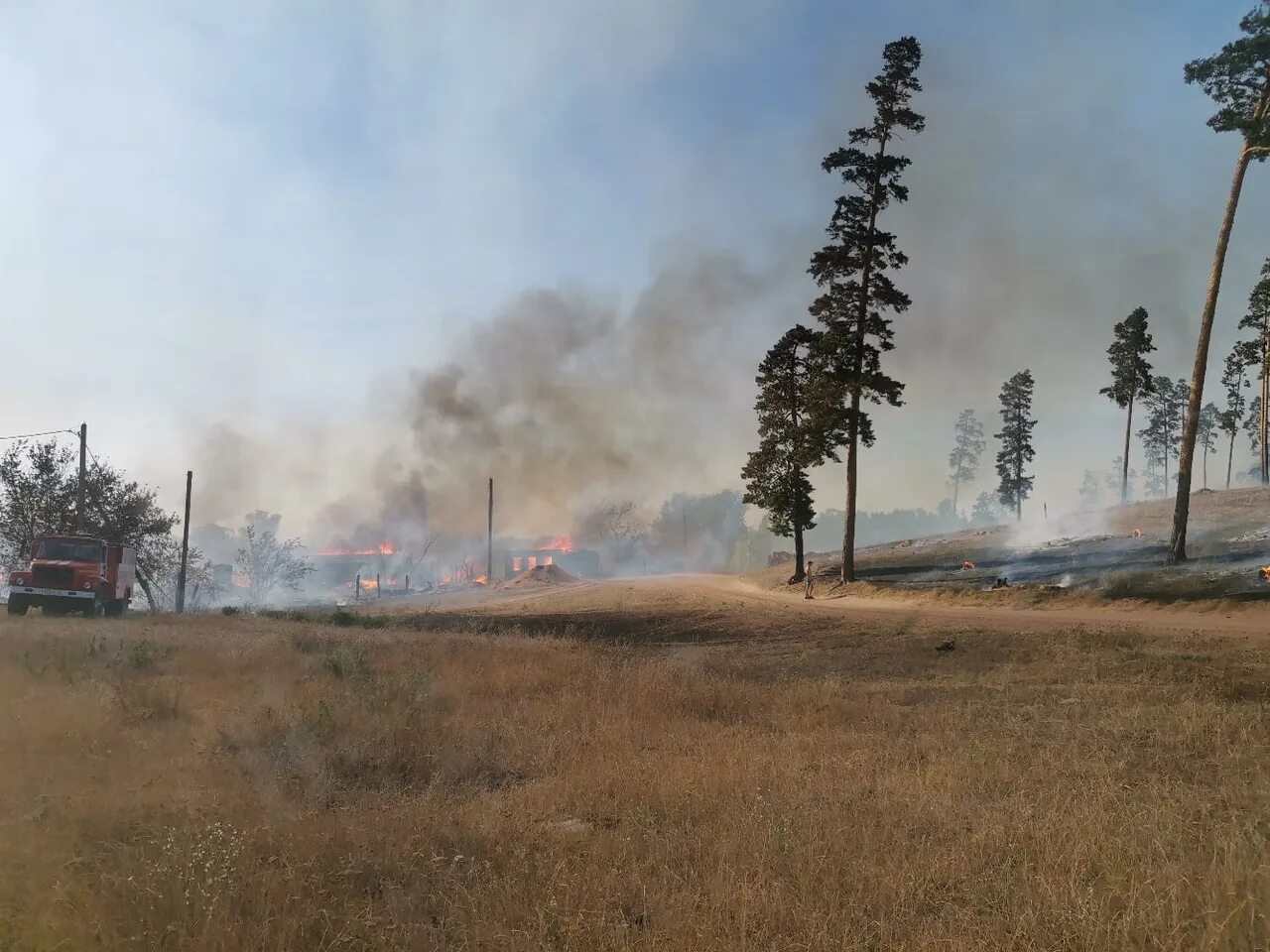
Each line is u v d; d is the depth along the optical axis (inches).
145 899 192.9
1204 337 1346.0
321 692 518.0
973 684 608.7
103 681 528.7
